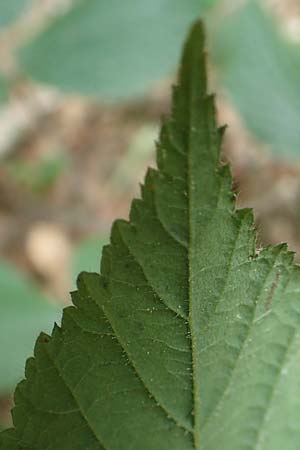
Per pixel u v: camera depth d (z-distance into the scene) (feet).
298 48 1.16
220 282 0.61
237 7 1.17
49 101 2.44
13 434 0.62
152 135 2.30
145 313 0.61
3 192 2.23
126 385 0.62
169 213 0.61
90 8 1.09
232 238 0.61
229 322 0.61
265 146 1.18
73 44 1.09
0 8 1.10
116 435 0.62
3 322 1.08
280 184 1.83
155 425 0.62
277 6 2.30
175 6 1.08
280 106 1.15
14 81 1.17
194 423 0.62
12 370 1.07
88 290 0.61
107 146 2.43
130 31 1.09
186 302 0.61
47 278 2.22
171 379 0.62
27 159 2.40
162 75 1.08
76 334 0.62
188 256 0.61
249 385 0.61
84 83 1.09
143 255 0.61
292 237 1.74
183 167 0.61
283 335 0.61
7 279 1.13
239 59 1.16
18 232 2.22
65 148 2.45
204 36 0.62
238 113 1.16
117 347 0.62
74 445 0.62
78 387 0.62
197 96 0.61
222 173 0.61
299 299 0.61
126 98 1.09
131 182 2.31
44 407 0.62
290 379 0.61
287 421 0.61
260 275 0.61
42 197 2.23
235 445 0.61
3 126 2.43
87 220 2.20
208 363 0.62
